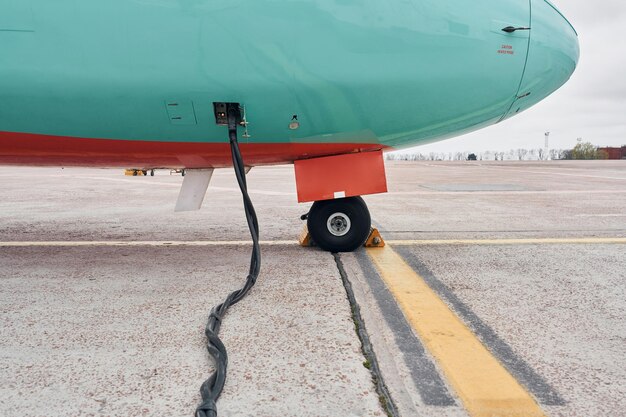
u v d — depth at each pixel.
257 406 1.36
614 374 1.57
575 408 1.37
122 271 2.93
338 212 3.39
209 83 2.60
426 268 3.03
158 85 2.58
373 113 2.83
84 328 1.95
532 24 2.88
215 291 2.49
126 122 2.73
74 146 2.95
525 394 1.44
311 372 1.56
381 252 3.51
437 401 1.40
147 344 1.79
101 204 7.18
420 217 5.57
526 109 3.32
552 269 3.01
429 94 2.80
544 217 5.50
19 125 2.72
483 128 3.39
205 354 1.71
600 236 4.24
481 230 4.60
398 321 2.06
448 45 2.73
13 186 11.03
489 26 2.78
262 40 2.57
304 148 3.08
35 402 1.38
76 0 2.46
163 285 2.61
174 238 4.21
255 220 2.65
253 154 3.14
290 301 2.29
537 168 22.36
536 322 2.05
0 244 3.89
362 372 1.56
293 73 2.63
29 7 2.45
